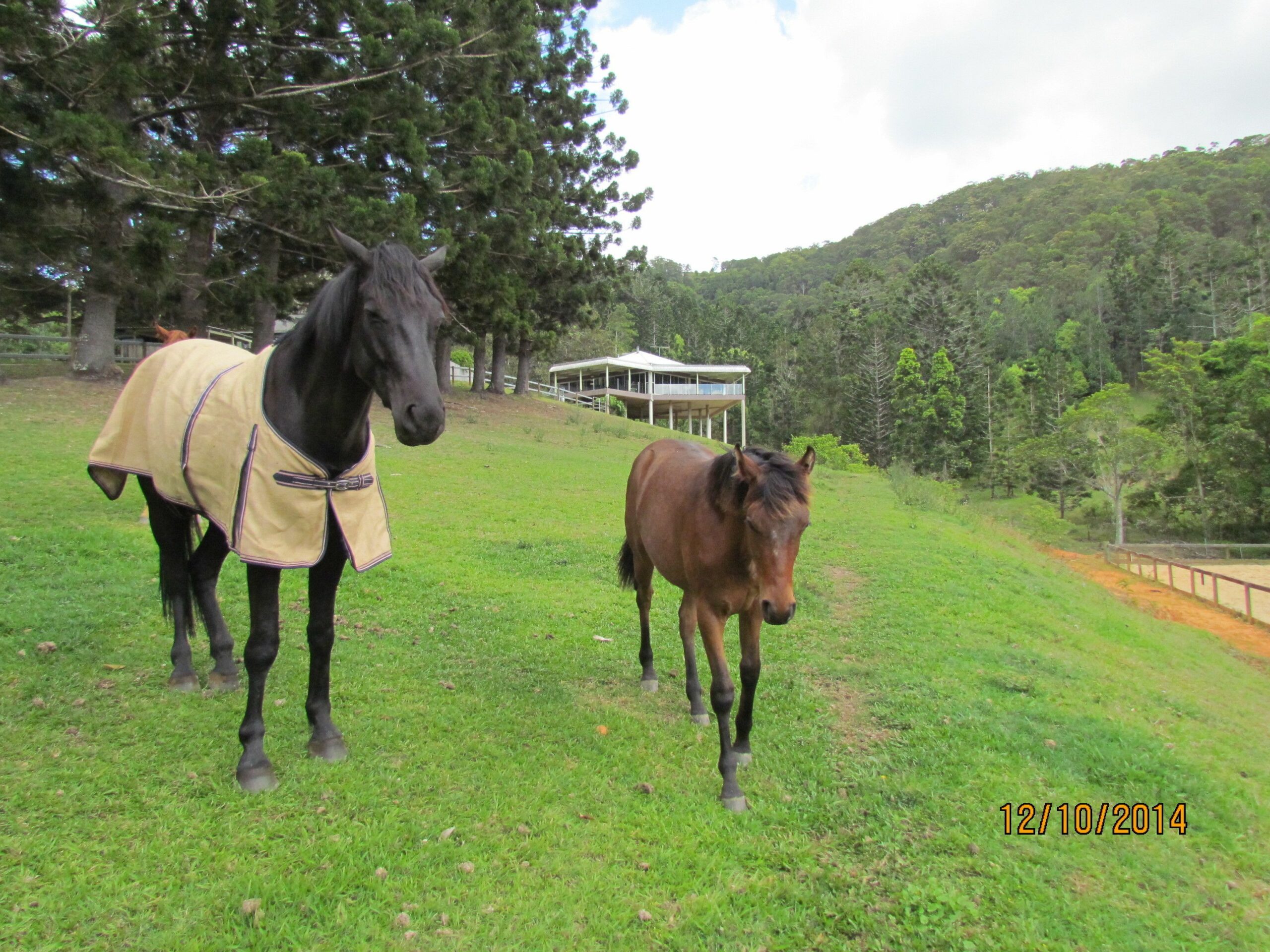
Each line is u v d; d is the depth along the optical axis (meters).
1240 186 115.69
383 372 3.01
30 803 3.10
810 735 4.63
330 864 2.93
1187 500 38.12
